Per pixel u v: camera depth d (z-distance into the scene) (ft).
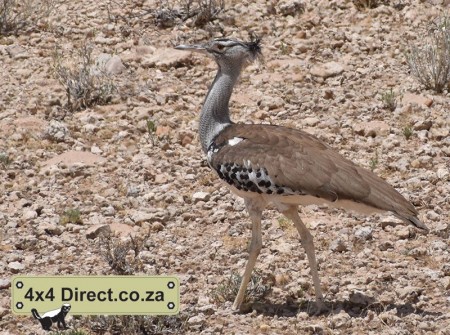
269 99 115.85
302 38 131.03
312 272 76.07
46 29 132.57
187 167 102.37
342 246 86.43
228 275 82.64
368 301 77.00
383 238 88.63
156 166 102.47
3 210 93.61
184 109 115.03
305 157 72.69
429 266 83.56
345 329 73.20
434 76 117.80
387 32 132.16
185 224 92.17
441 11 135.85
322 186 71.82
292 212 75.51
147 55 126.21
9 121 110.73
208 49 78.18
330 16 136.05
